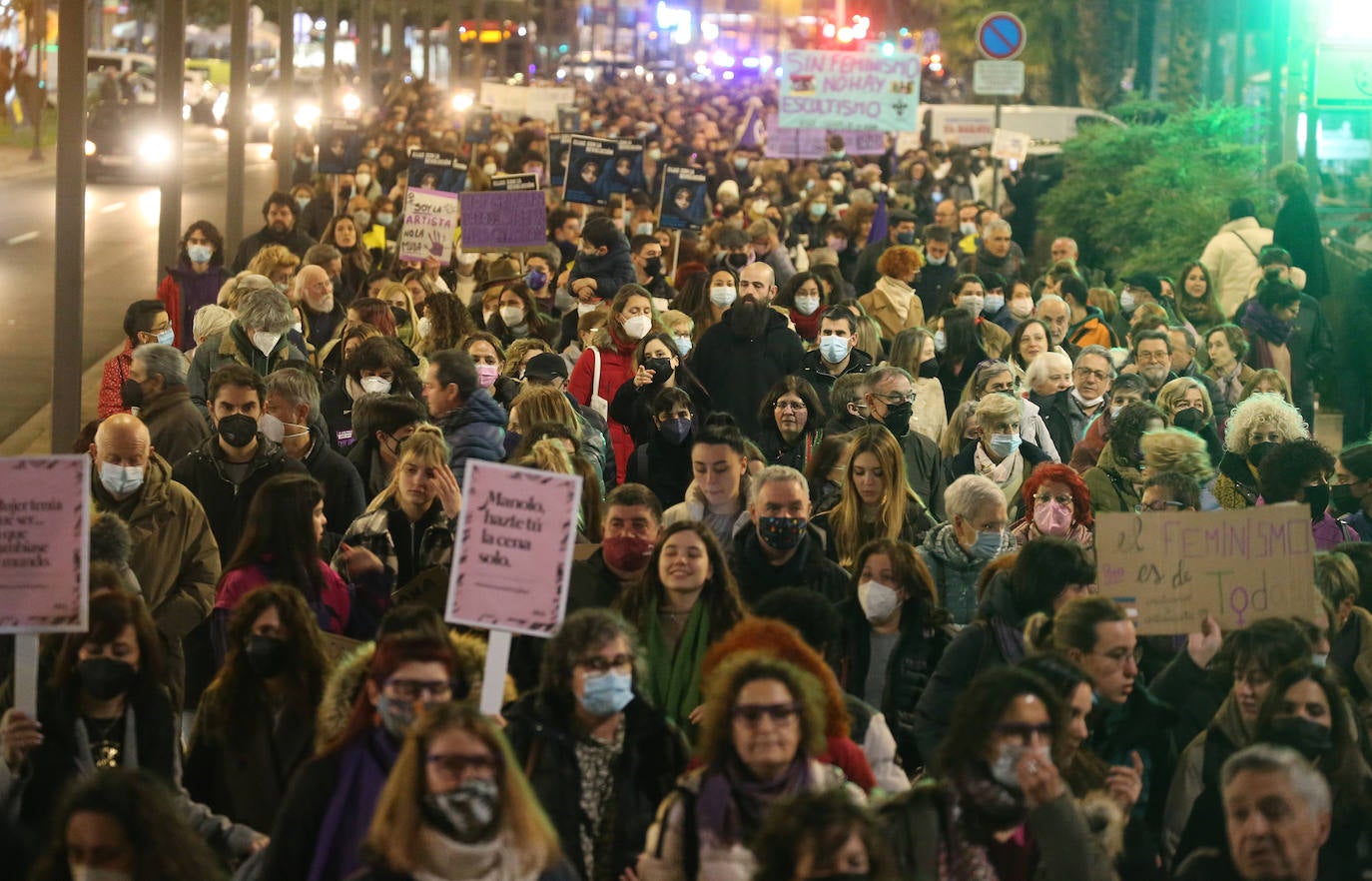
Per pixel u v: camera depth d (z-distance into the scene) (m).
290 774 12.64
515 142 73.06
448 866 9.27
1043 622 13.48
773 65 170.00
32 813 11.91
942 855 10.45
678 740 11.80
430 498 16.62
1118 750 12.89
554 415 19.95
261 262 29.89
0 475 12.00
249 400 17.92
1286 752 10.66
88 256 64.31
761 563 15.83
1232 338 27.66
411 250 33.97
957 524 16.70
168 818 9.84
